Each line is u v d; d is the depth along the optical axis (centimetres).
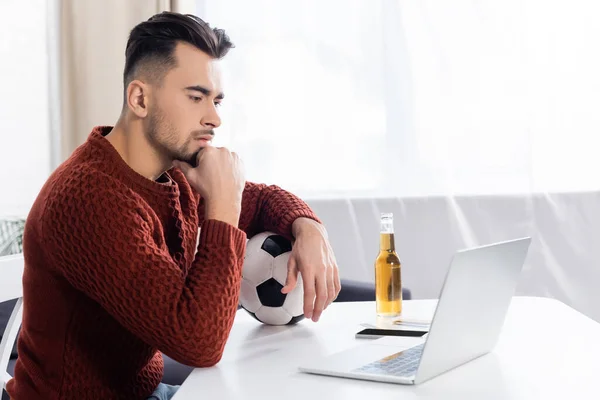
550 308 153
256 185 177
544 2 323
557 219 323
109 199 123
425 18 331
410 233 333
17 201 354
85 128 339
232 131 345
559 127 324
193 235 150
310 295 142
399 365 105
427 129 334
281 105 342
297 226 155
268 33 342
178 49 136
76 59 339
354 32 337
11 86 351
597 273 321
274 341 133
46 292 130
